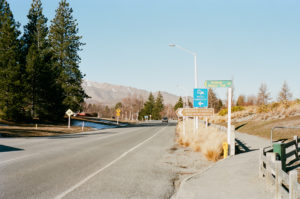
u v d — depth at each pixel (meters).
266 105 39.47
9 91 37.22
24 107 41.56
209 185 7.11
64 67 56.97
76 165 9.82
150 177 8.25
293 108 30.23
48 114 44.50
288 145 11.20
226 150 12.31
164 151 14.60
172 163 10.88
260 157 7.81
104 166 9.79
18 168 8.90
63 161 10.58
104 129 39.19
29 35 48.53
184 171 9.34
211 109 19.77
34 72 40.75
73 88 55.59
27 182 7.09
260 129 26.55
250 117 39.31
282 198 5.31
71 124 47.22
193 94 22.11
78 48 59.28
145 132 31.66
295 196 4.28
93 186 6.91
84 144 17.23
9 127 29.28
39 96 42.16
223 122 45.97
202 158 12.23
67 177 7.86
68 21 58.34
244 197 6.04
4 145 15.51
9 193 6.05
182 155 13.14
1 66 37.62
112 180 7.66
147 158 11.97
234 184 7.17
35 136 23.95
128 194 6.30
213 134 17.97
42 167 9.21
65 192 6.27
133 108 158.75
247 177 7.95
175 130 36.12
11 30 38.72
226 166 9.79
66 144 17.06
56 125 41.66
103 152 13.59
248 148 15.79
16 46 39.34
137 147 16.16
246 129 30.08
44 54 47.53
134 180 7.76
